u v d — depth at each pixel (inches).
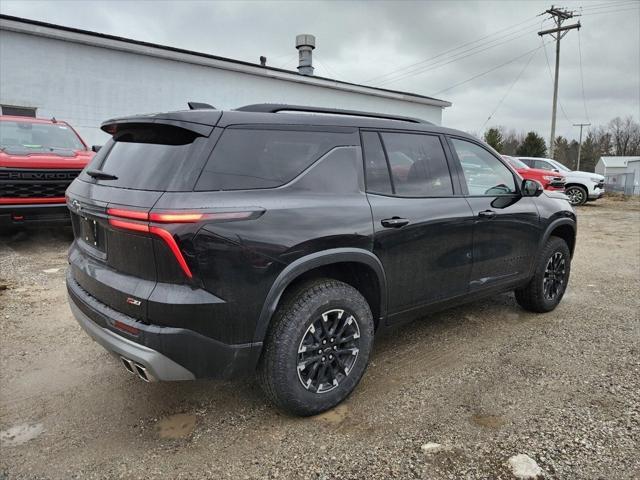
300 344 96.1
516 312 171.6
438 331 152.5
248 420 101.6
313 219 96.0
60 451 90.7
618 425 98.0
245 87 566.3
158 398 110.5
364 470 85.0
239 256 86.3
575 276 229.0
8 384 115.9
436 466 85.7
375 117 124.6
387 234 109.2
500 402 107.9
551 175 529.0
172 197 82.4
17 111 415.2
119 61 464.8
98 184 99.4
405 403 107.7
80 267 102.0
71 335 145.0
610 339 145.4
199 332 84.7
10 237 287.6
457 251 128.3
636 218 494.0
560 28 1019.3
